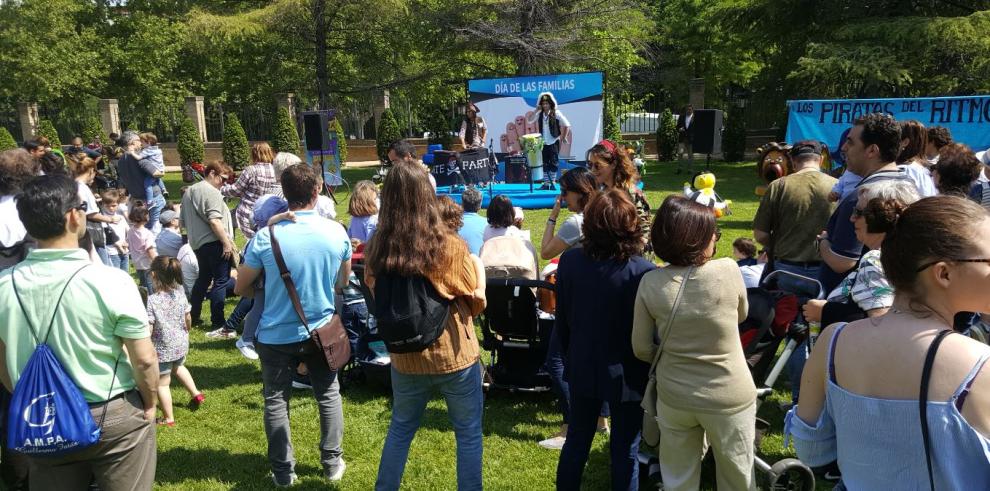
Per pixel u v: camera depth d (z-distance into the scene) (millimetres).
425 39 20188
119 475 2367
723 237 9117
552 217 4453
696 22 23938
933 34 14102
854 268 3215
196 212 5867
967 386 1278
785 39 18641
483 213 11773
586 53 20375
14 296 2211
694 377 2494
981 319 2803
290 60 22703
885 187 2596
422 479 3516
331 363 3176
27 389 2158
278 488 3441
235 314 5867
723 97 27062
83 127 23531
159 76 24797
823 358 1607
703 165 18359
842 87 16578
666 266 2596
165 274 4133
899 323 1406
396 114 25719
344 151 21641
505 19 19172
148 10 26391
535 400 4480
